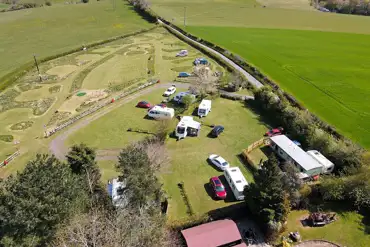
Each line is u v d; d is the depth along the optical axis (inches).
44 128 2544.3
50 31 5895.7
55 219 1232.2
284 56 4195.4
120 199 1531.7
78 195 1371.8
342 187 1685.5
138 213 1400.1
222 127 2416.3
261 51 4426.7
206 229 1464.1
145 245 1238.9
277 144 2108.8
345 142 2060.8
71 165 1676.9
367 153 1888.5
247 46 4680.1
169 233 1419.8
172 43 4997.5
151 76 3592.5
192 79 3287.4
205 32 5551.2
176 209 1683.1
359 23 6309.1
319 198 1743.4
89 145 2284.7
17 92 3275.1
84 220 1288.1
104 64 4067.4
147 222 1318.9
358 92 3034.0
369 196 1647.4
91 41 5137.8
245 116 2689.5
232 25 6131.9
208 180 1915.6
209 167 2036.2
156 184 1596.9
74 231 1256.8
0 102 3046.3
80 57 4384.8
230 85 3154.5
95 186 1657.2
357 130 2369.6
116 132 2450.8
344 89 3107.8
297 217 1632.6
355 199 1684.3
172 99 2982.3
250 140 2338.8
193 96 2805.1
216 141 2325.3
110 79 3548.2
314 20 6619.1
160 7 7815.0
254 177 1600.6
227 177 1879.9
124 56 4375.0
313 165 1860.2
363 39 5004.9
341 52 4340.6
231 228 1470.2
